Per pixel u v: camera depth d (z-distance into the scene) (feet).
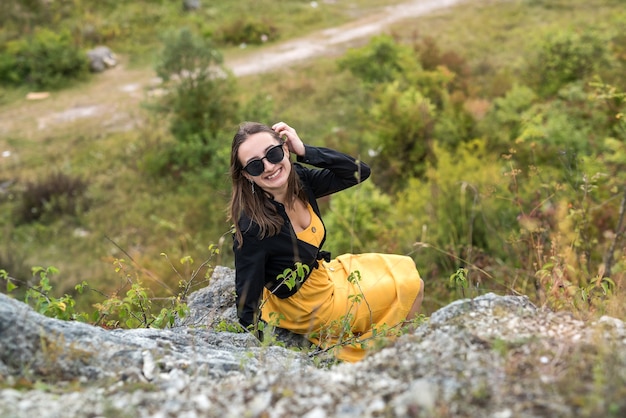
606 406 5.37
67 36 56.24
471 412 5.67
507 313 7.80
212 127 41.29
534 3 66.13
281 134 10.71
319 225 10.62
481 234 22.22
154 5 64.08
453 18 64.59
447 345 7.02
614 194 21.34
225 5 66.95
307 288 10.28
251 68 55.47
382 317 10.62
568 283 10.52
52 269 10.17
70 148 44.37
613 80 36.40
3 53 54.34
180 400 6.33
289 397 6.26
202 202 37.27
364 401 6.06
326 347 9.72
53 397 6.42
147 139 43.11
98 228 36.19
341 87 50.37
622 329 7.40
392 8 68.28
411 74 43.52
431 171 27.20
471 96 41.70
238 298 10.12
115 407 6.18
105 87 52.85
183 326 10.90
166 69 40.88
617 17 45.96
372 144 37.88
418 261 21.83
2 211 38.06
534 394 5.86
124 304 10.44
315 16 65.51
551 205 17.85
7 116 48.88
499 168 26.25
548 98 38.32
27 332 7.38
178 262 29.76
